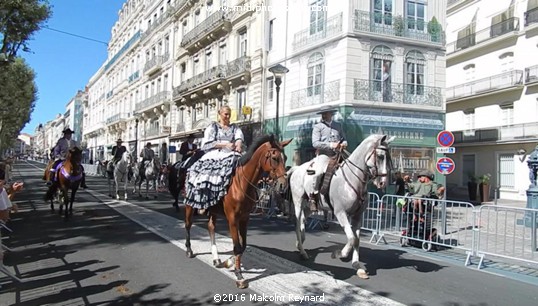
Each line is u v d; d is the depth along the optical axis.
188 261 7.00
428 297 5.41
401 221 9.31
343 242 9.16
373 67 19.97
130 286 5.66
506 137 24.92
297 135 22.00
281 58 23.88
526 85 24.20
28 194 18.86
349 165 6.30
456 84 30.30
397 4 20.56
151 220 11.41
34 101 39.28
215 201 6.00
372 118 19.62
